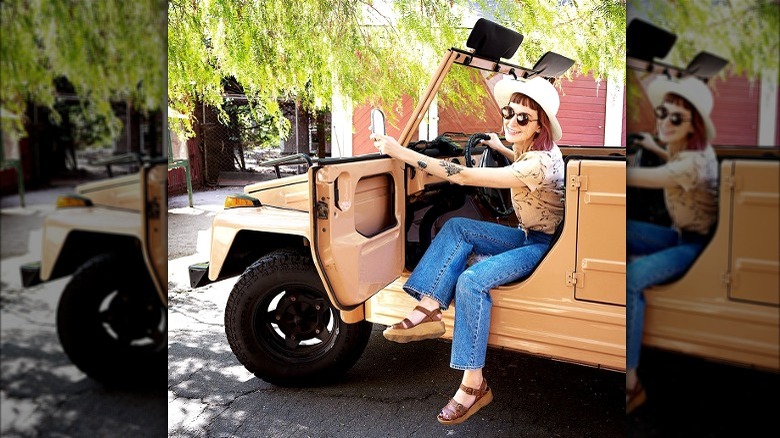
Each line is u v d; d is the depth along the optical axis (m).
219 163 11.52
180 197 10.15
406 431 2.88
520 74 3.63
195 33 5.30
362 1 6.06
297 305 3.28
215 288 5.36
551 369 3.60
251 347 3.28
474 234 2.79
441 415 2.63
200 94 6.05
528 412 3.07
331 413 3.04
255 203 3.51
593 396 3.25
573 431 2.88
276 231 3.12
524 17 6.15
